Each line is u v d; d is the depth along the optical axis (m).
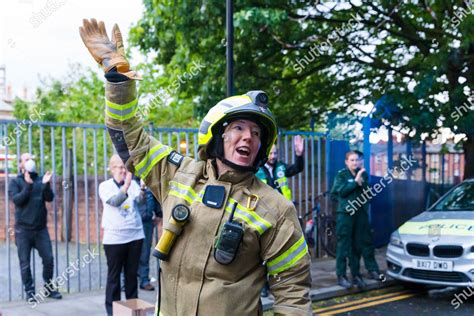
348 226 7.10
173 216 2.01
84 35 2.19
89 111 13.73
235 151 2.07
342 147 9.62
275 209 2.06
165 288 2.08
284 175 6.21
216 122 2.08
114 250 5.28
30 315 5.63
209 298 1.96
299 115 11.09
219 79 9.07
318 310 6.32
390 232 10.32
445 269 6.39
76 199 6.71
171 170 2.19
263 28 8.23
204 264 1.98
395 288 7.40
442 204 7.69
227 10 5.68
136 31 10.09
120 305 4.18
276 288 2.09
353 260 7.15
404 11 9.00
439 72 7.91
